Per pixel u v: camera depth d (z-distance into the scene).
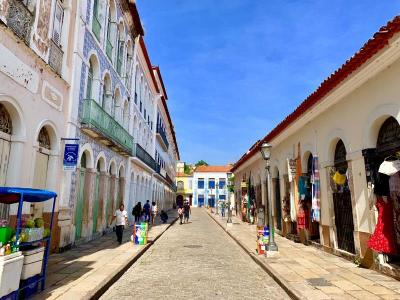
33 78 8.85
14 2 7.83
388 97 7.54
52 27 10.09
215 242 15.09
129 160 20.42
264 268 8.88
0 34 7.29
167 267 9.22
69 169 10.44
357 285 6.73
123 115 19.27
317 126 11.70
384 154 7.99
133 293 6.59
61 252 10.70
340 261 9.35
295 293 6.19
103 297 6.33
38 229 6.00
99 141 14.78
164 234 18.28
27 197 6.20
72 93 11.39
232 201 37.00
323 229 11.26
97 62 14.16
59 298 5.73
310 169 12.97
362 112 8.65
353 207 9.04
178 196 76.94
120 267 8.48
